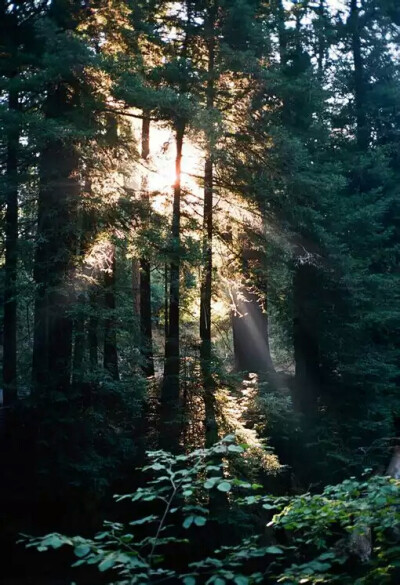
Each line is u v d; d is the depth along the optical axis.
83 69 11.74
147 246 12.27
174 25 14.69
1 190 11.41
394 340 19.16
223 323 21.59
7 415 12.27
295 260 16.33
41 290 11.96
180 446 12.09
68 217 11.95
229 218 15.39
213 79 13.87
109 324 12.55
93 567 10.74
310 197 15.41
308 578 3.95
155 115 12.94
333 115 22.02
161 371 18.97
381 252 19.17
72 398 11.54
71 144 11.49
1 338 17.25
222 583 3.29
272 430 14.90
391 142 23.39
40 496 11.31
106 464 11.52
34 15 13.68
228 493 11.52
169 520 11.57
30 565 10.70
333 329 17.45
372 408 16.44
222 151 13.47
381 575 4.47
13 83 11.30
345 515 4.40
